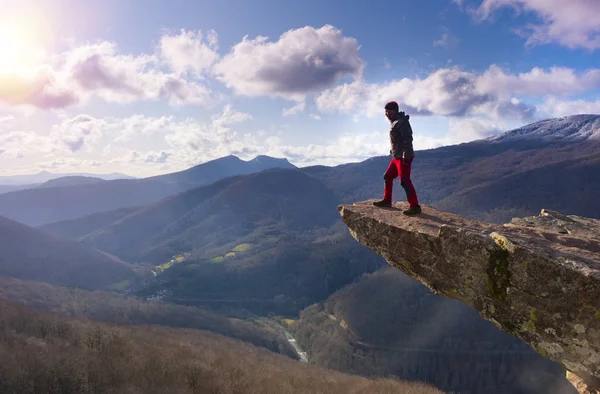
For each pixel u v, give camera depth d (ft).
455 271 22.16
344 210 29.14
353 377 151.84
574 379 22.57
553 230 25.77
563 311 18.19
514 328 20.16
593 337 17.37
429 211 27.63
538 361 266.36
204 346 132.05
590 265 18.01
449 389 252.83
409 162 26.78
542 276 18.81
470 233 21.58
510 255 19.88
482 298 21.30
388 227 25.57
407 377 263.29
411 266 24.59
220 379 74.74
